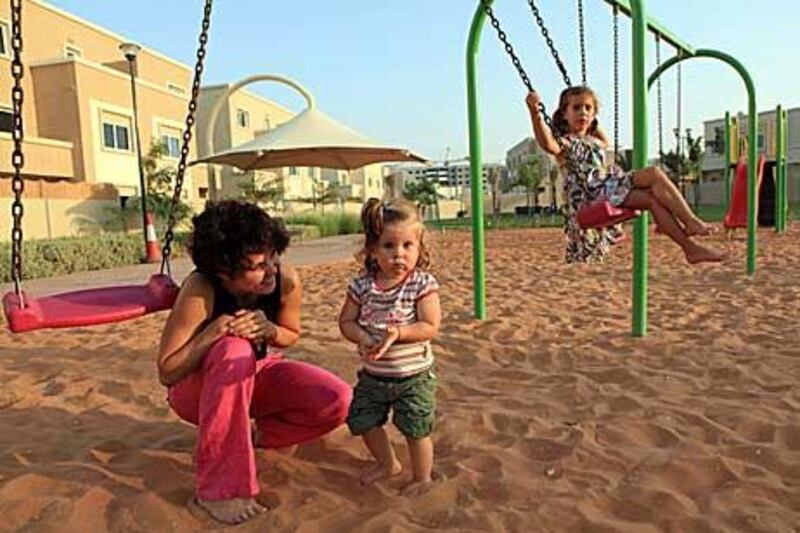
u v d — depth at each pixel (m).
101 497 2.61
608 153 4.50
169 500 2.59
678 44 7.95
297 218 30.38
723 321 5.77
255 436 2.98
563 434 3.19
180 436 3.36
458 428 3.30
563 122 4.48
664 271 9.59
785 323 5.59
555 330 5.64
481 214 6.10
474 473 2.80
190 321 2.56
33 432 3.50
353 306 2.74
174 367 2.54
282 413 2.90
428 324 2.64
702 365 4.35
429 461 2.72
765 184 18.05
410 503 2.54
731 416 3.33
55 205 20.58
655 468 2.78
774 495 2.53
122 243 16.73
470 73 5.85
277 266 2.72
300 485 2.73
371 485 2.72
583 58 5.29
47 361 5.14
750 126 8.71
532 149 55.50
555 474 2.76
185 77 32.97
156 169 25.05
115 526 2.42
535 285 8.65
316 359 4.89
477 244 6.12
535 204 45.84
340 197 43.41
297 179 40.53
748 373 4.09
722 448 2.96
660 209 3.93
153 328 6.47
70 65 22.23
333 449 3.10
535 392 3.92
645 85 4.84
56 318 2.52
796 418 3.29
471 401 3.77
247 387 2.50
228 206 2.54
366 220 2.68
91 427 3.57
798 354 4.53
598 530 2.31
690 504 2.48
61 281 12.67
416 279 2.69
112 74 23.94
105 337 6.06
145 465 2.96
